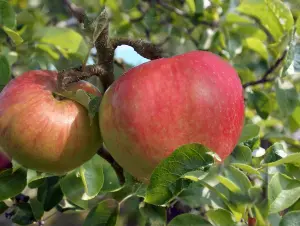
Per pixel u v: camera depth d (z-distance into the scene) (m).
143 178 0.19
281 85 0.28
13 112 0.19
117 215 0.25
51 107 0.20
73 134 0.20
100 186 0.23
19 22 0.31
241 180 0.22
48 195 0.27
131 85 0.18
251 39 0.32
